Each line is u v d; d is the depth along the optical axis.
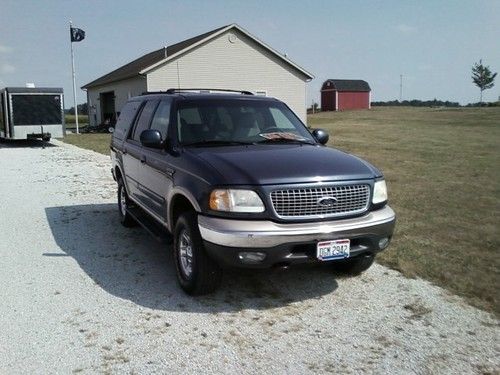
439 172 12.91
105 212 8.38
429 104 94.19
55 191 10.54
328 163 4.54
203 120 5.38
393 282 5.01
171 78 29.14
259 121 5.61
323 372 3.43
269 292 4.77
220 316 4.27
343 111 63.88
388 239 4.70
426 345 3.78
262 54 31.09
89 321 4.19
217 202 4.17
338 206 4.32
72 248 6.27
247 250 4.06
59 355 3.65
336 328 4.06
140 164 6.08
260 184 4.13
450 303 4.51
